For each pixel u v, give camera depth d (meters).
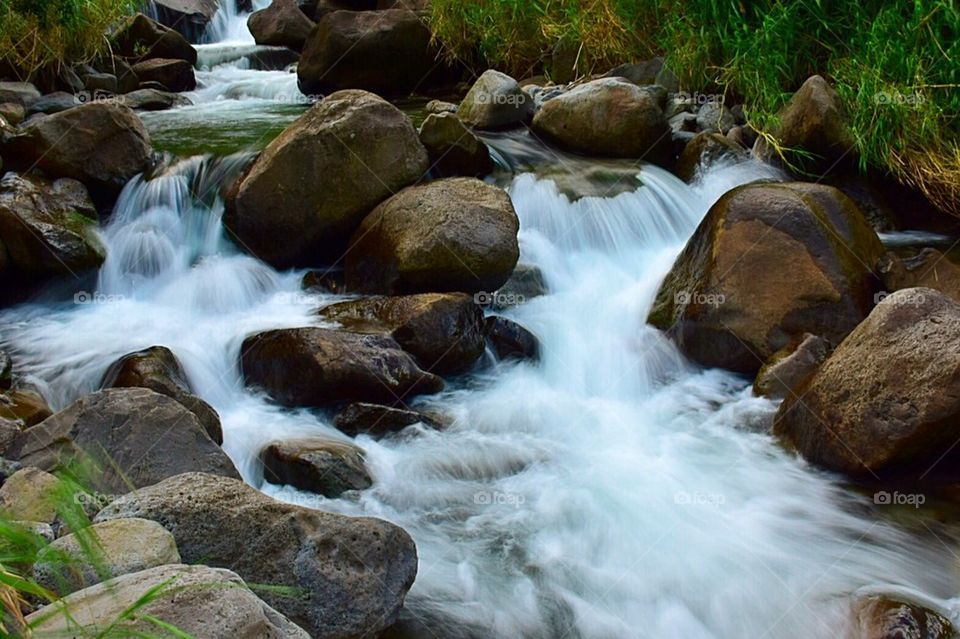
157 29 11.46
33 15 9.39
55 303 6.14
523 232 6.64
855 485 4.45
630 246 6.66
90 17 10.08
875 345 4.51
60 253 6.04
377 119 6.35
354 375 5.01
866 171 6.73
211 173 6.96
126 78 10.41
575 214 6.72
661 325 5.74
